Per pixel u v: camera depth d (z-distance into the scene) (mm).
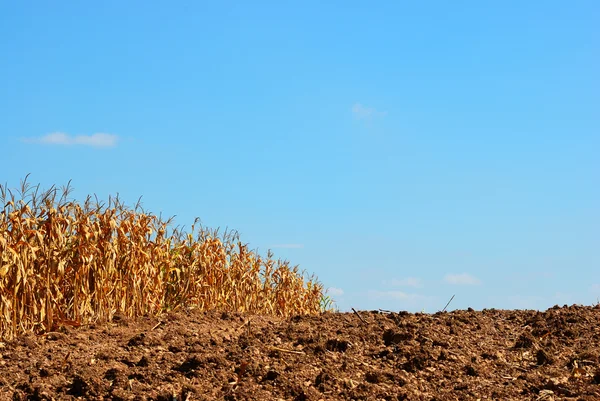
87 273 9492
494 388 6484
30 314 8711
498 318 9836
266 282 15102
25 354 7699
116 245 10148
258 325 10320
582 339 8438
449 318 9500
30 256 8648
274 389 6211
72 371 6840
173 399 5945
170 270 11523
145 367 6852
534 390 6410
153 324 9852
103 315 9727
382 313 10227
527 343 8188
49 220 9086
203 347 7719
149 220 11016
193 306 11844
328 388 6262
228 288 13258
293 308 16297
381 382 6586
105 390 6234
